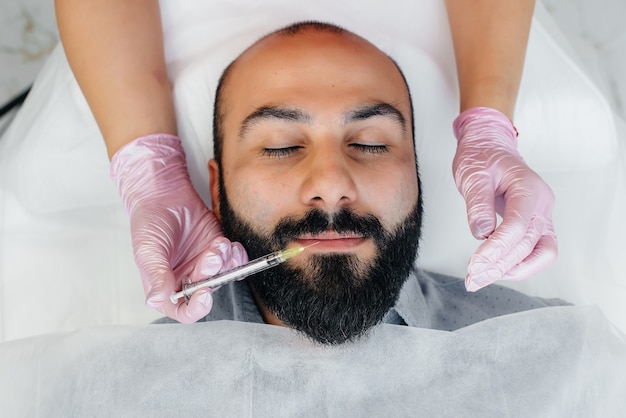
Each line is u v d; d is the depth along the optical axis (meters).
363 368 1.38
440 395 1.38
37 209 1.76
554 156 1.80
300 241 1.34
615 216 1.81
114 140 1.61
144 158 1.58
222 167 1.49
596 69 2.24
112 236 1.76
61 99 1.72
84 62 1.61
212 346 1.39
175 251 1.51
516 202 1.42
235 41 1.68
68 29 1.62
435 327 1.65
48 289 1.72
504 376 1.39
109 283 1.73
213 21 1.72
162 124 1.63
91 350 1.39
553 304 1.68
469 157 1.56
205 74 1.66
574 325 1.44
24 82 2.33
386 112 1.43
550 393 1.38
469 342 1.41
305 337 1.39
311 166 1.37
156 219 1.49
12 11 2.35
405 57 1.71
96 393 1.36
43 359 1.40
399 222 1.38
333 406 1.36
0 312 1.69
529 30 1.72
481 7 1.71
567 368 1.40
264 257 1.26
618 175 1.82
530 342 1.42
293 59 1.46
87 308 1.71
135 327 1.42
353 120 1.42
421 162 1.75
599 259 1.79
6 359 1.41
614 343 1.44
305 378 1.37
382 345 1.40
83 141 1.71
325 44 1.47
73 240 1.76
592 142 1.79
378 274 1.34
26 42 2.35
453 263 1.80
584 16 2.34
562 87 1.77
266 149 1.41
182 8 1.71
